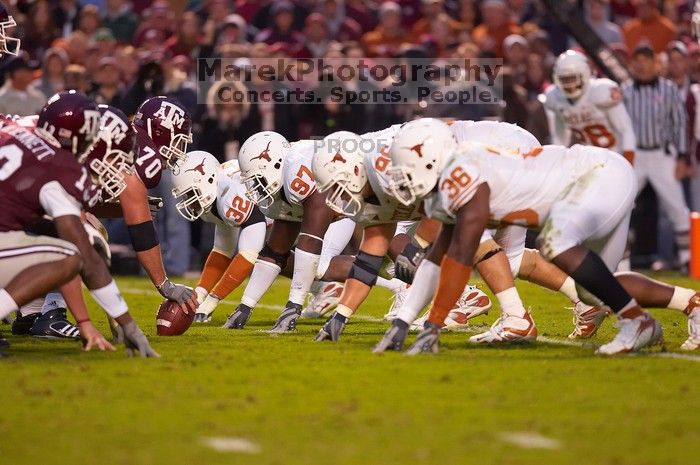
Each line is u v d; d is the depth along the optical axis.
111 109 20.25
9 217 18.64
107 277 19.22
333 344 21.58
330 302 26.89
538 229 19.94
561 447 13.73
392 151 19.23
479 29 47.22
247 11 50.44
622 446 13.76
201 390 16.72
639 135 39.97
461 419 15.04
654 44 48.25
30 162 18.78
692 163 42.19
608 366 18.67
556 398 16.23
